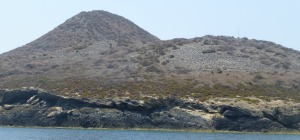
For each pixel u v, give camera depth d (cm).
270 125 13275
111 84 16388
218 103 13725
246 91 15850
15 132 12269
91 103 14175
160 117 13600
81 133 11969
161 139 10438
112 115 13800
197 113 13500
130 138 10638
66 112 14125
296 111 13562
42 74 19412
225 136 11531
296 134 12850
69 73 19212
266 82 17288
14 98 15200
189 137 11019
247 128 13188
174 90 15388
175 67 19375
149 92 15112
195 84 16500
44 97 14800
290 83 17338
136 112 13800
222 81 17112
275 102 14250
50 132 12294
